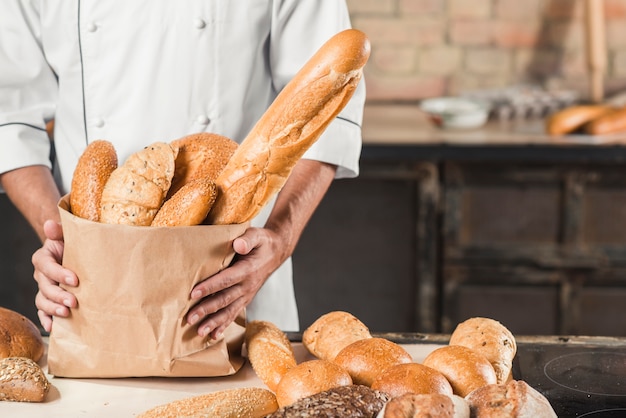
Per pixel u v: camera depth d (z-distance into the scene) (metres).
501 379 0.99
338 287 2.70
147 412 0.90
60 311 1.01
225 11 1.34
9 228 2.68
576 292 2.64
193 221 0.96
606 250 2.61
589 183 2.57
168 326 0.99
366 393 0.86
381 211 2.64
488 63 3.27
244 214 1.00
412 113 3.15
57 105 1.42
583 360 1.08
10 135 1.37
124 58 1.35
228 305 1.04
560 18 3.22
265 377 1.00
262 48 1.39
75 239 0.98
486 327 1.06
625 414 0.94
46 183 1.35
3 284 2.71
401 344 1.13
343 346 1.05
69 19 1.35
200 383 1.03
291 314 1.55
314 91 0.97
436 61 3.28
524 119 3.06
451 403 0.81
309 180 1.30
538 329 2.68
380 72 3.30
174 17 1.33
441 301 2.69
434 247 2.64
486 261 2.63
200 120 1.37
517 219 2.61
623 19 3.19
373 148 2.57
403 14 3.25
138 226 0.95
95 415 0.93
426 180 2.60
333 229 2.67
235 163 1.01
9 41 1.38
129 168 1.00
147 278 0.97
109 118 1.37
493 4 3.23
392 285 2.69
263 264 1.07
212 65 1.35
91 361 1.01
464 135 2.72
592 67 3.08
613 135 2.68
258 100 1.41
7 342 1.05
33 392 0.95
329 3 1.38
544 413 0.82
